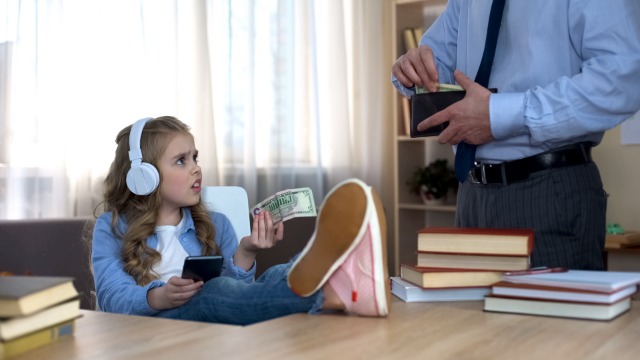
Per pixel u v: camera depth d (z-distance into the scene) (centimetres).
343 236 120
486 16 176
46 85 299
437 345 103
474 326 116
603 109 150
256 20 388
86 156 311
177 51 341
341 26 429
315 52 410
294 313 128
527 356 98
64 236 249
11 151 291
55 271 246
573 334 110
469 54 182
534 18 165
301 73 410
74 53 308
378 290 120
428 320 120
